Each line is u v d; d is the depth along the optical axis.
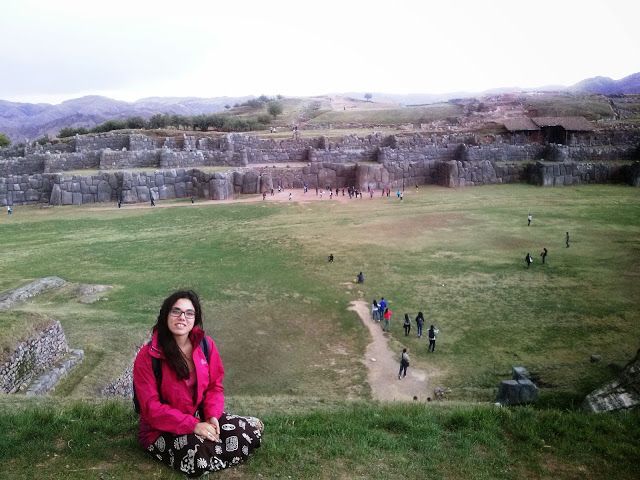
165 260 48.72
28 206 72.94
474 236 54.78
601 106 125.06
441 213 65.75
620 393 15.37
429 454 9.09
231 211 69.75
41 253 50.78
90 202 74.62
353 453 8.88
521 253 48.38
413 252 49.84
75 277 42.97
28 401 13.13
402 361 27.25
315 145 95.19
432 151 91.19
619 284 39.19
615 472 8.62
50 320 22.80
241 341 31.58
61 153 82.06
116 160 81.75
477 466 8.73
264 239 55.84
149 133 106.44
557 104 127.56
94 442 8.76
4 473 7.82
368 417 10.91
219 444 7.95
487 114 123.56
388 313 33.53
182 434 7.70
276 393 25.44
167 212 69.12
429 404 13.30
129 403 11.83
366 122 136.75
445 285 40.78
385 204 72.62
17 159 79.25
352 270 45.22
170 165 83.12
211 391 8.18
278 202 75.19
